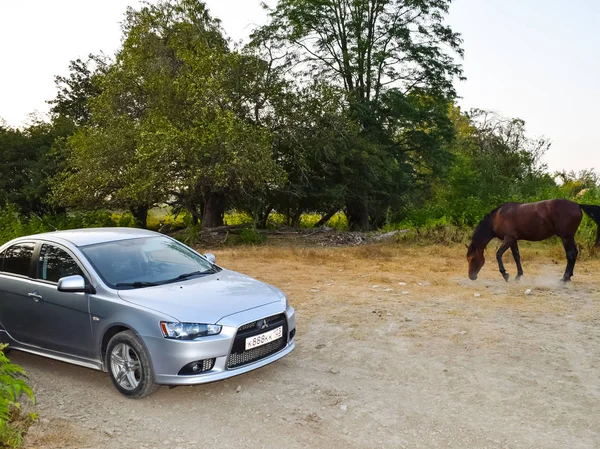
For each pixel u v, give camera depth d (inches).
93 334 216.1
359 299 365.4
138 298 208.2
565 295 362.9
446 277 450.3
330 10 1295.5
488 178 1417.3
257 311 210.1
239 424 182.1
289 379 223.0
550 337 268.5
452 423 178.9
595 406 189.3
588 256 529.0
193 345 193.0
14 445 158.1
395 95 1229.1
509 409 188.5
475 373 223.3
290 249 734.5
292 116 997.8
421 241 721.0
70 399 206.7
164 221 1300.4
